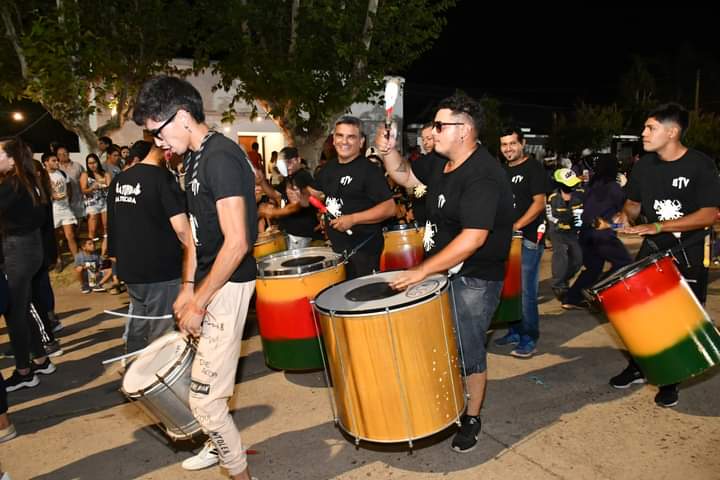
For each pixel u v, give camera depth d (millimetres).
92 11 8812
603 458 2994
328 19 8750
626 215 3898
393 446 3186
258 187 5383
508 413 3543
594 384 3906
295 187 5156
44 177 4934
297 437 3383
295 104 9227
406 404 2609
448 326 2734
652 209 3617
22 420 3738
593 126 28594
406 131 21750
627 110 36062
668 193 3494
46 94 8391
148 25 8766
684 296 3061
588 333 4977
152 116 2359
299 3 8984
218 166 2320
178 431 2785
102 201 8438
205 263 2557
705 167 3344
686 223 3312
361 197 4086
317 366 3826
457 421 2781
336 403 2863
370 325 2527
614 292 3127
